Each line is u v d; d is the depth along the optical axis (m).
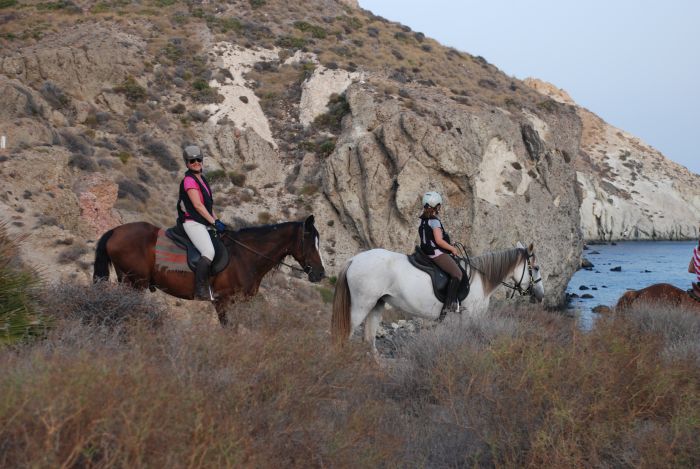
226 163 36.44
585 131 128.38
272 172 36.59
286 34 51.47
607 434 4.99
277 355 5.27
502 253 10.28
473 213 33.59
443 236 9.80
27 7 47.22
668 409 5.64
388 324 24.17
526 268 10.56
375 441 4.79
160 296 16.05
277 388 4.93
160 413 3.63
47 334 6.32
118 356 4.47
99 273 9.13
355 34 55.09
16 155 21.80
